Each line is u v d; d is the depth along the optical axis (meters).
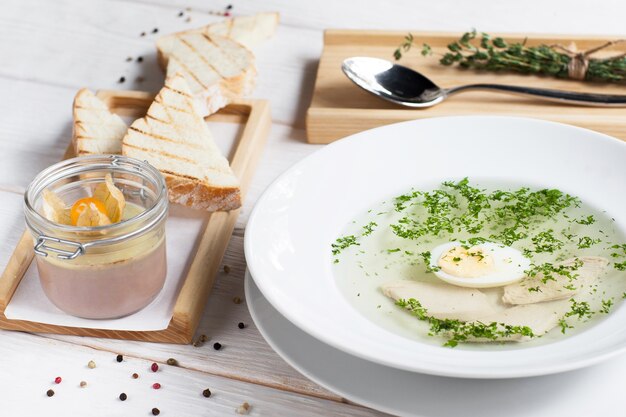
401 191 0.75
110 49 0.98
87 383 0.66
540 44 0.94
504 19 1.01
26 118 0.89
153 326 0.67
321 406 0.64
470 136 0.76
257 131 0.84
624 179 0.72
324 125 0.85
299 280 0.65
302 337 0.64
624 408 0.60
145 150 0.78
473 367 0.57
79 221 0.66
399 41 0.96
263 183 0.82
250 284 0.67
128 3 1.05
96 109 0.84
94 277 0.66
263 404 0.65
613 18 1.00
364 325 0.63
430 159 0.76
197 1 1.06
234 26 0.98
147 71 0.95
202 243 0.72
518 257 0.69
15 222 0.78
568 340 0.62
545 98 0.86
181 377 0.66
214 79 0.86
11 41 1.00
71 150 0.84
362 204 0.73
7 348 0.68
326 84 0.90
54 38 1.00
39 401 0.65
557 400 0.61
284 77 0.94
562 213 0.73
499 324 0.63
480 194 0.74
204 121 0.83
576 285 0.66
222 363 0.67
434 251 0.70
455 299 0.66
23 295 0.70
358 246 0.70
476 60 0.94
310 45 0.99
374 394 0.61
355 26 1.01
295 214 0.70
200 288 0.69
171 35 0.95
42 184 0.68
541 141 0.75
